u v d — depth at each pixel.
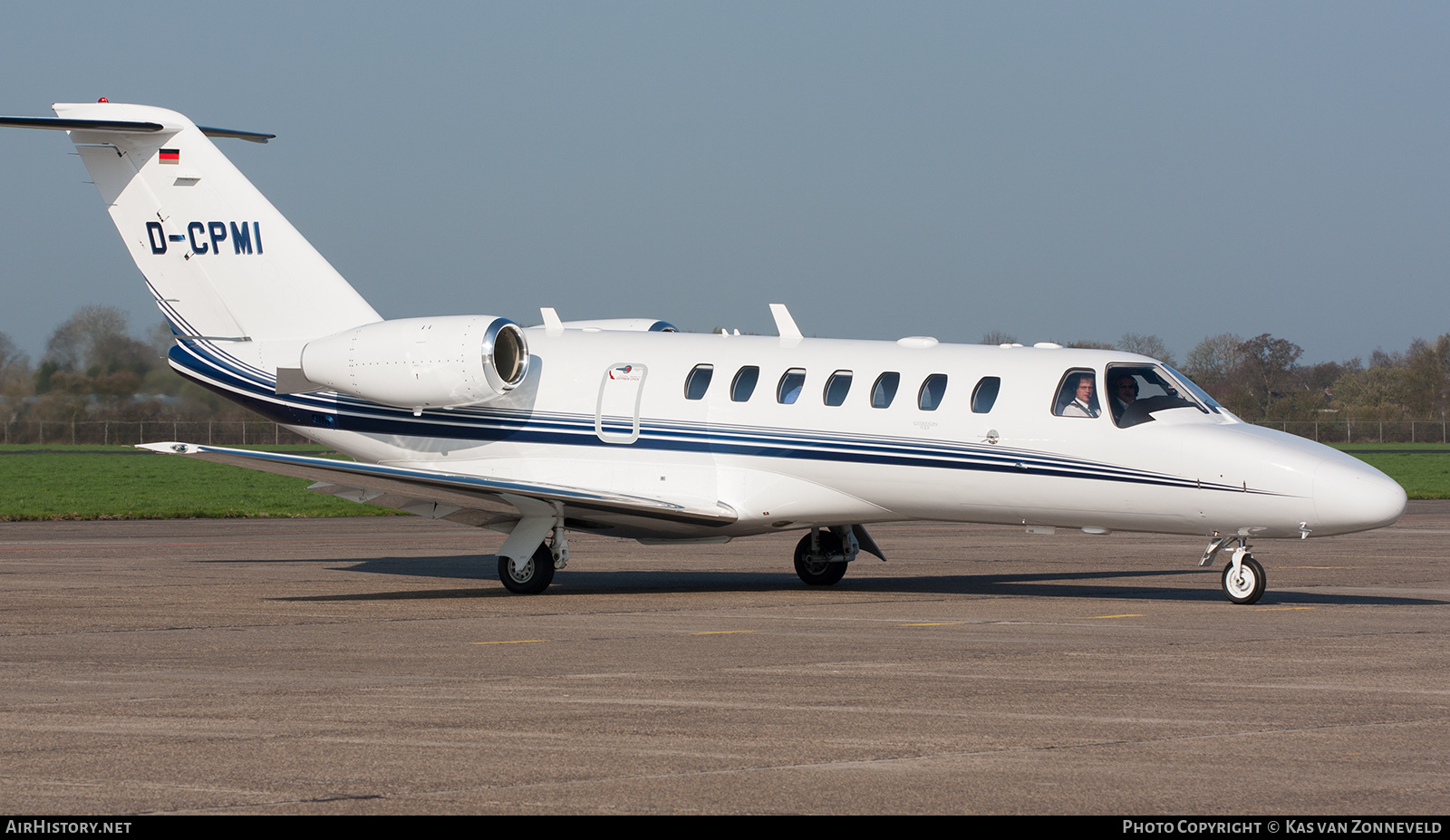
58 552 79.19
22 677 35.25
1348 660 38.03
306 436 65.75
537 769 25.05
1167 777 24.59
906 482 55.97
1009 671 36.12
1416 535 95.06
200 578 63.88
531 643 41.53
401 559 75.75
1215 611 50.53
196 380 66.00
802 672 35.81
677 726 28.86
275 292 64.94
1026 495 54.41
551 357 62.69
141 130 64.00
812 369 58.47
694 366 60.34
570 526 60.62
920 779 24.38
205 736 27.88
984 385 55.44
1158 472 52.16
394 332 61.28
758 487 58.34
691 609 51.28
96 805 22.70
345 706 31.12
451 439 63.06
